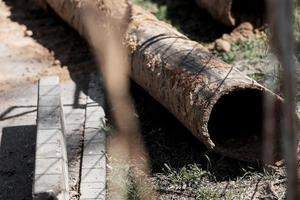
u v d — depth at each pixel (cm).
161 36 1263
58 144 971
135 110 1294
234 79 1052
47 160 929
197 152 1137
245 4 1630
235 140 1120
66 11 1623
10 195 1052
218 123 1184
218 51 1508
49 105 1080
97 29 1432
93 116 1257
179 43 1225
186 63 1137
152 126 1236
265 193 1016
